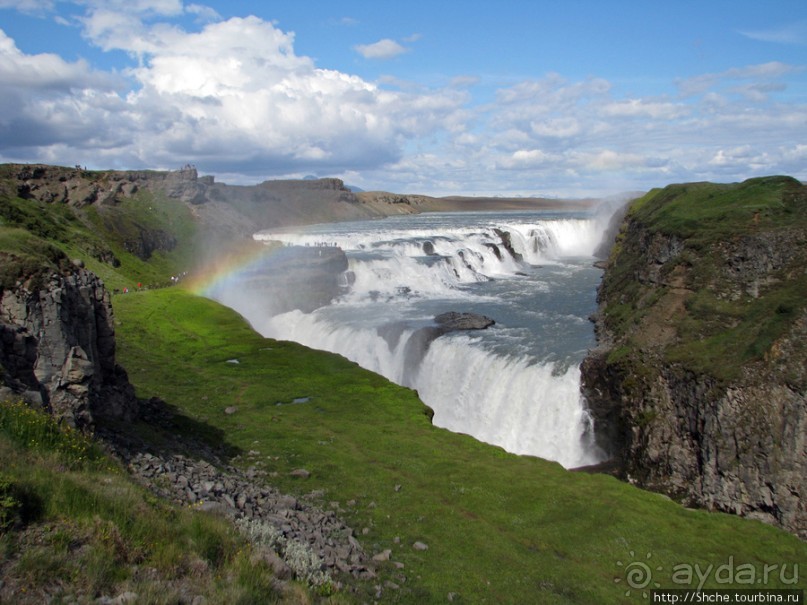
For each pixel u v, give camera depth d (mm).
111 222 128625
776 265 50031
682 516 27688
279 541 17453
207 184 187250
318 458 33219
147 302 75000
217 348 59062
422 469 32438
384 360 67875
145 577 12766
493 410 55656
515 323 70938
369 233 141125
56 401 21562
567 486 30359
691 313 50406
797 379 37625
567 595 20766
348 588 17000
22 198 118062
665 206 77750
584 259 132625
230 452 33031
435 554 22844
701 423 40938
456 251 112688
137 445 24719
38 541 12633
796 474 36000
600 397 50125
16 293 21922
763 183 67000
